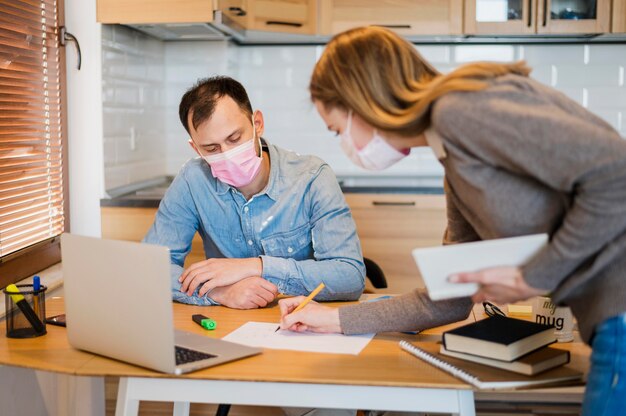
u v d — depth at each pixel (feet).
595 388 3.96
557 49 12.41
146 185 11.28
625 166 3.64
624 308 3.90
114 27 9.91
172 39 11.92
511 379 4.37
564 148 3.72
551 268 3.97
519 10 11.53
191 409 7.71
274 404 4.55
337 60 4.37
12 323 5.33
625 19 11.46
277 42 12.53
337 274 6.23
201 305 6.17
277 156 6.79
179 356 4.75
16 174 7.80
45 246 8.54
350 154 4.64
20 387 6.74
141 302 4.54
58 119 9.13
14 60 7.79
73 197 9.70
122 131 10.30
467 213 4.67
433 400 4.46
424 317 5.20
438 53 12.50
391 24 11.59
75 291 4.93
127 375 4.57
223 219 6.78
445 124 4.01
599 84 12.43
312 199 6.64
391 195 10.91
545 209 4.12
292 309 5.57
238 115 6.13
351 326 5.29
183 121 6.30
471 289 4.26
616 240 3.87
